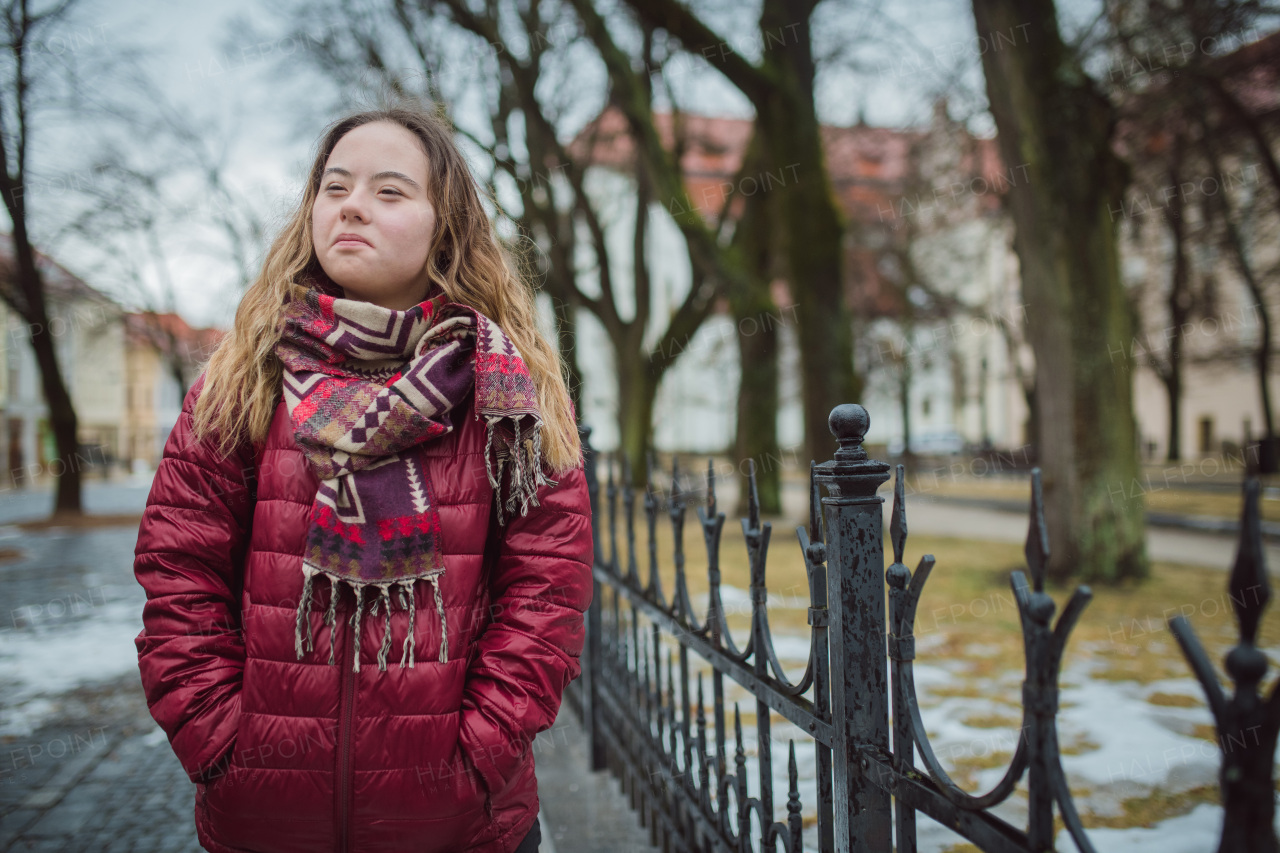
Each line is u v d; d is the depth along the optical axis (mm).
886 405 31625
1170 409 23516
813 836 2289
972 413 43031
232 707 1045
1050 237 6652
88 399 44344
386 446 1041
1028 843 796
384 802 1013
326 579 1034
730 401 26516
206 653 1067
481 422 1148
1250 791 598
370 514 1029
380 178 1189
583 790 2736
